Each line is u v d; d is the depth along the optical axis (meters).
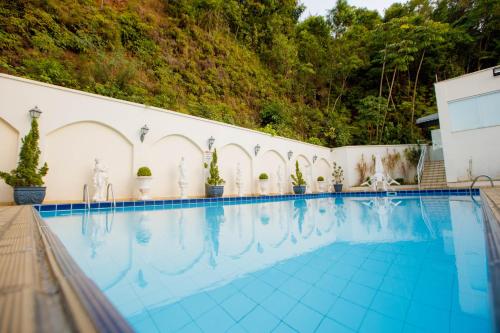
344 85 20.23
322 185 13.70
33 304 0.58
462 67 18.55
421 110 18.25
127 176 7.68
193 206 7.93
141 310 1.53
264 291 1.78
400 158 14.77
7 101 5.83
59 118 6.53
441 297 1.63
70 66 8.70
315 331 1.31
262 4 18.28
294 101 18.02
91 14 10.56
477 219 4.47
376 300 1.62
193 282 1.94
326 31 19.86
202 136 9.56
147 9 13.20
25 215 3.15
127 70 9.52
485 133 10.02
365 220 4.97
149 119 8.20
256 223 4.80
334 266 2.27
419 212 5.72
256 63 17.19
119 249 2.87
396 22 16.64
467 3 18.08
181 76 12.53
